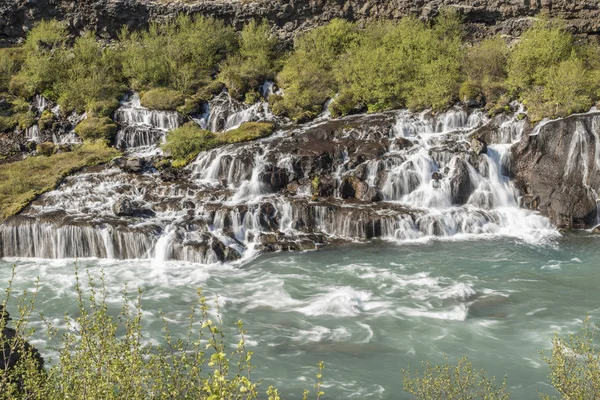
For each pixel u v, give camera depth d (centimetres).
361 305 1823
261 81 3850
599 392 1051
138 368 888
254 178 2775
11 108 3681
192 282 2061
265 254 2328
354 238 2464
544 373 1401
